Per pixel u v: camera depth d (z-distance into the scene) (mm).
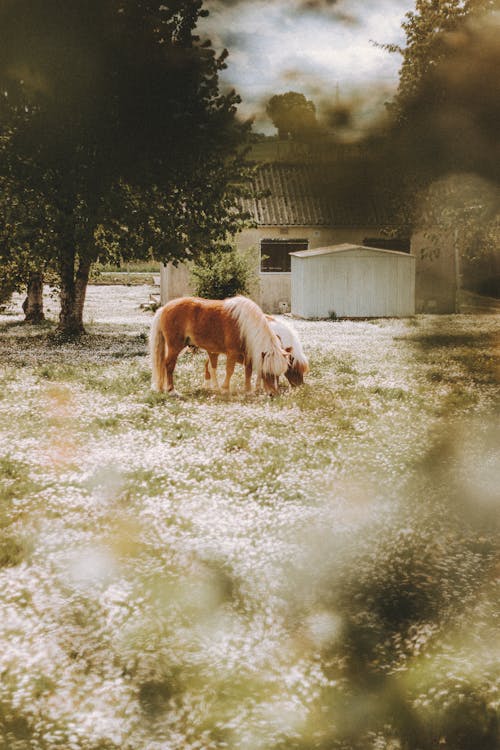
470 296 49625
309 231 41344
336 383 15547
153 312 40125
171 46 24562
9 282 31453
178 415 11891
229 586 5215
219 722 3648
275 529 6336
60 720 3676
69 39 23344
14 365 18422
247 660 4238
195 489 7574
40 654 4230
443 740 3545
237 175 26000
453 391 14391
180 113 24891
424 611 4766
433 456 8836
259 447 9570
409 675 4027
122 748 3471
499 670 4023
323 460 8844
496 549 5809
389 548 5805
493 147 18062
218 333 13992
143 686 3996
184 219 25609
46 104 23844
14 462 8734
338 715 3736
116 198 24188
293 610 4867
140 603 4922
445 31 19500
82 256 24719
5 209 24016
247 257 35406
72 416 11594
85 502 7184
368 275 36750
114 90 24281
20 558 5746
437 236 28422
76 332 26578
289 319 36812
